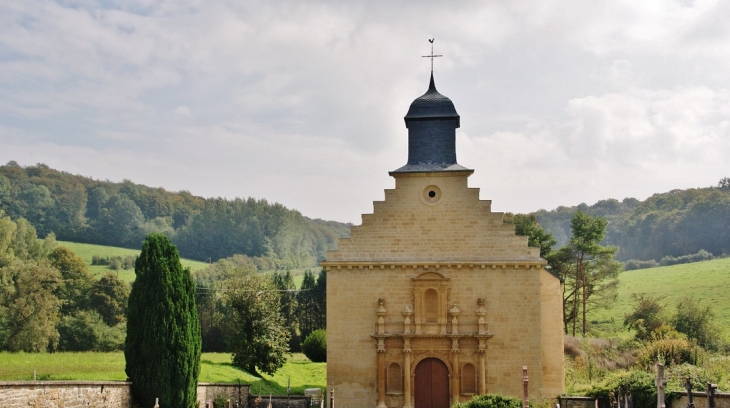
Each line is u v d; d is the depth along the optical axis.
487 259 45.75
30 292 83.38
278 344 69.62
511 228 46.06
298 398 49.34
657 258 161.12
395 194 46.97
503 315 45.38
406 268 46.16
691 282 113.75
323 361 87.12
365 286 46.31
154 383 39.50
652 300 85.81
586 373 54.72
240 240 190.62
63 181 177.25
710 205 155.25
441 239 46.34
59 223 162.50
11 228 96.50
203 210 194.38
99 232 165.38
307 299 114.12
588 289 89.19
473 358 45.28
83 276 103.88
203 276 137.25
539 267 45.47
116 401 37.56
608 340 70.62
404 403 45.03
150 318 40.06
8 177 166.62
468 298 45.69
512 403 35.56
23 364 50.59
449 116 49.09
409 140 49.62
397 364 45.75
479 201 46.44
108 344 89.81
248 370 68.12
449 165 48.41
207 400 45.03
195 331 42.00
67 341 88.94
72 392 33.66
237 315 69.50
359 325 46.06
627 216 188.12
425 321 45.66
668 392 37.62
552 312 47.84
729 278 111.38
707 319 75.44
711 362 51.75
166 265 40.88
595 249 87.56
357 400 45.56
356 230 46.81
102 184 192.12
